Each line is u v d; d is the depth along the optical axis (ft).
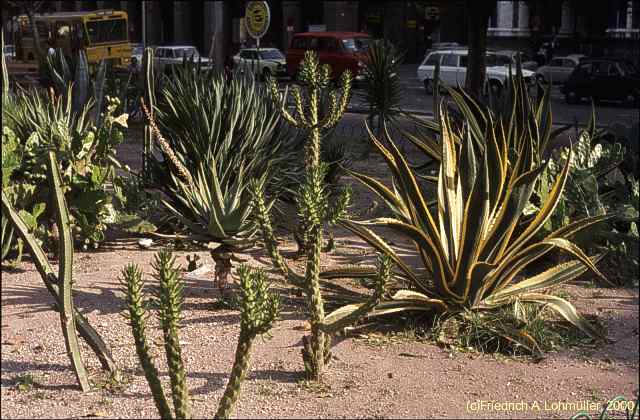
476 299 21.27
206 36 202.39
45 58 55.67
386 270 16.71
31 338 20.33
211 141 30.25
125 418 16.10
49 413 16.25
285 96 32.86
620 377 18.45
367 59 58.44
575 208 27.37
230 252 22.54
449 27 176.76
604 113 93.66
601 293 24.61
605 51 155.63
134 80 64.69
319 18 204.64
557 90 122.62
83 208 27.63
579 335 21.01
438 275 21.08
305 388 17.58
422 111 85.92
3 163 26.20
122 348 19.67
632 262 26.03
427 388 17.72
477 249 20.62
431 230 20.97
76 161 27.76
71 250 17.56
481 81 73.51
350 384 17.85
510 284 24.75
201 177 24.72
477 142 29.07
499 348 20.07
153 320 21.43
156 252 28.60
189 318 21.54
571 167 28.48
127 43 131.34
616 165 30.07
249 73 33.58
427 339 20.51
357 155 52.31
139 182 31.94
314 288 17.65
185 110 30.50
